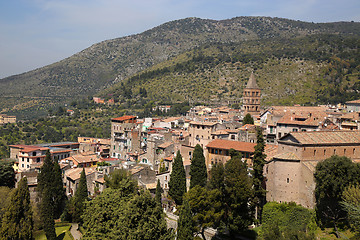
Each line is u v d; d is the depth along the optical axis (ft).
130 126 631.56
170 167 492.95
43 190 422.82
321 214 302.45
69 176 485.97
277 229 289.53
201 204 335.06
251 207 337.11
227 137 511.40
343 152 341.41
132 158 563.89
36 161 550.77
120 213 301.22
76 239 391.04
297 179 322.55
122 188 328.29
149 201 286.05
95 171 484.74
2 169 479.82
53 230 397.60
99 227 301.84
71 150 611.88
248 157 423.23
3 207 398.42
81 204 431.84
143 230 269.44
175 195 417.90
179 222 307.58
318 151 330.13
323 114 494.18
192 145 531.09
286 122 469.57
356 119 456.45
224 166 378.12
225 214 349.20
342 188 285.43
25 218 354.33
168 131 598.34
